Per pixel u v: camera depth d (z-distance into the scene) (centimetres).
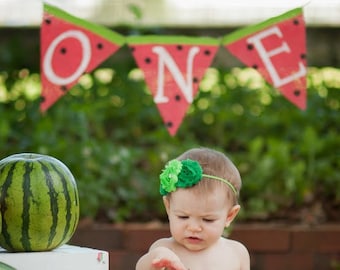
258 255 634
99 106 777
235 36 454
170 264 354
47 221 364
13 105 812
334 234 636
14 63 843
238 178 387
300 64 455
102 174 685
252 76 852
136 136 786
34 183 365
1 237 364
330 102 811
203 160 381
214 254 385
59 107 746
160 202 683
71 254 364
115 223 662
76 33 446
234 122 798
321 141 727
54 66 445
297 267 635
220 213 375
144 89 826
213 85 842
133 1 833
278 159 706
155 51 453
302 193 696
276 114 797
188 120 799
